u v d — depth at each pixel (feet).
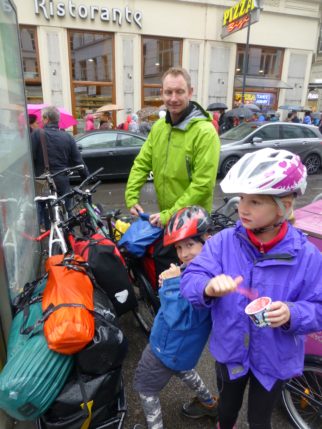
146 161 8.09
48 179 11.14
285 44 48.37
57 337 4.62
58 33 36.88
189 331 5.03
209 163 6.74
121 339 5.18
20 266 7.04
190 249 5.41
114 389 5.11
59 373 4.69
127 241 7.43
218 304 4.36
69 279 5.70
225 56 44.98
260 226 4.00
